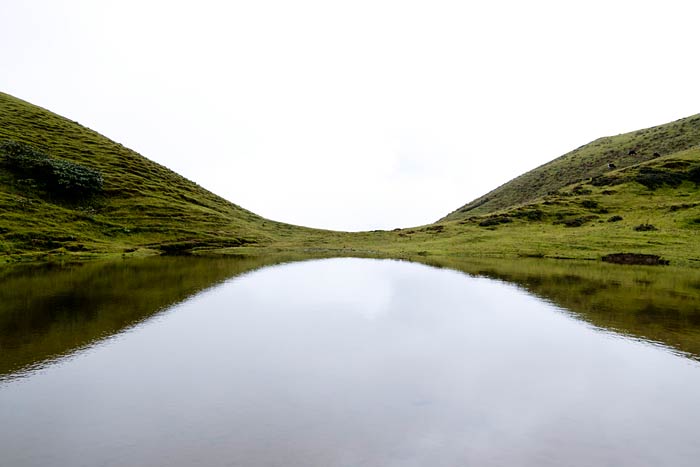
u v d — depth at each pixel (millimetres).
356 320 24500
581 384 15570
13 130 104062
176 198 105375
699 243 65688
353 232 112375
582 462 10719
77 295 30312
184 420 12484
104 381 15234
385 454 10906
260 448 11070
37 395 14008
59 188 85500
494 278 41750
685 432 12258
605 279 41125
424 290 34531
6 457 10469
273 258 62750
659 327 23281
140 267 48812
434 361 17812
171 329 22000
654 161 118625
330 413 13070
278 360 17672
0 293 30734
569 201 102000
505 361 17891
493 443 11555
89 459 10461
